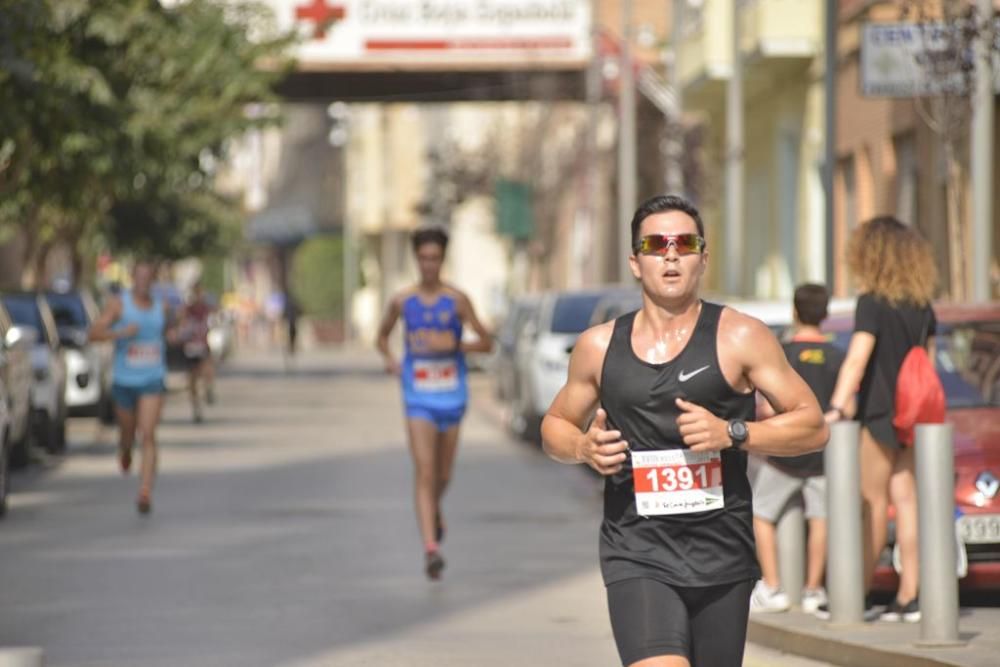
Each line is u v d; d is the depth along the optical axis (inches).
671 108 3949.3
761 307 1678.2
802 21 3422.7
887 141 2962.6
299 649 1066.1
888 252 1061.8
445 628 1143.0
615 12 4645.7
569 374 650.2
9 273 4894.2
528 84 4731.8
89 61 2433.6
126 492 1956.2
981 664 916.6
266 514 1754.4
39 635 1114.7
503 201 5172.2
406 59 4515.3
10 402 1967.3
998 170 2425.0
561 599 1261.1
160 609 1211.9
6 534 1606.8
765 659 1043.9
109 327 1770.4
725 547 633.0
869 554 1087.0
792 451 627.5
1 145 2367.1
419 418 1353.3
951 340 1266.0
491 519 1737.2
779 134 3715.6
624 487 637.3
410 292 1371.8
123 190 2827.3
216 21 3073.3
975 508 1127.0
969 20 1684.3
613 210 5315.0
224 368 5856.3
